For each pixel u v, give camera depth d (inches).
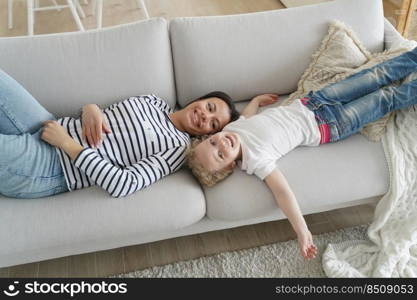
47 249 46.3
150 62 56.4
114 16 115.9
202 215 49.1
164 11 119.4
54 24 111.3
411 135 53.4
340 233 60.4
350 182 51.1
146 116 52.7
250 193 49.2
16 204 45.5
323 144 55.4
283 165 52.1
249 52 60.3
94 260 57.4
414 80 54.9
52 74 53.6
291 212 47.6
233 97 63.6
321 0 102.1
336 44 60.8
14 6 118.6
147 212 46.0
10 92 46.4
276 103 64.0
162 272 55.5
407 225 53.6
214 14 118.7
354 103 55.4
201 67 59.4
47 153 46.9
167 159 49.6
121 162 49.9
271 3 124.4
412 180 51.9
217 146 49.2
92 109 50.8
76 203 45.8
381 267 52.8
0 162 43.1
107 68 55.1
